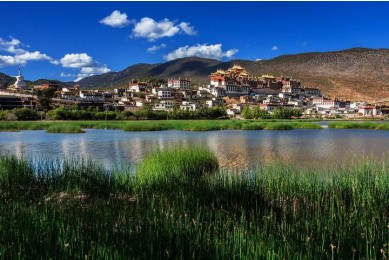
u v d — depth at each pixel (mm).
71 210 9328
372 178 12516
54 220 8148
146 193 11500
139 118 127062
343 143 43094
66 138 52062
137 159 28328
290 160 27469
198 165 18938
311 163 25156
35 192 12625
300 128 82938
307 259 6535
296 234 7609
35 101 152375
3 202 10477
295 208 9859
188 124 82000
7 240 7254
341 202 10000
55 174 14844
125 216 8688
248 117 151625
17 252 6734
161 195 10727
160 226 7836
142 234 7469
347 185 12016
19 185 13305
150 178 13734
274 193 11719
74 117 116625
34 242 7148
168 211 8656
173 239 7266
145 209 9367
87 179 13586
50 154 32062
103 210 9414
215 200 10766
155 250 6840
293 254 6609
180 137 54688
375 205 9820
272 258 6371
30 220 8180
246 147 38562
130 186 13305
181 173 14883
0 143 43844
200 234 7359
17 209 9172
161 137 54531
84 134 61625
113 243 6973
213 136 56906
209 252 6902
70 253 6703
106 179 13992
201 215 9016
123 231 7695
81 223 7934
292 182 12570
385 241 7383
